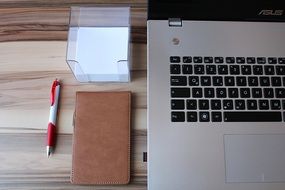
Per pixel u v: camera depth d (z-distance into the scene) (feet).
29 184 1.76
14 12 2.10
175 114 1.78
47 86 1.95
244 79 1.84
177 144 1.74
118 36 1.89
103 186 1.75
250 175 1.71
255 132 1.77
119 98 1.87
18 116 1.89
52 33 2.07
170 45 1.91
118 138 1.80
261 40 1.95
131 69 1.98
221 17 1.98
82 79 1.93
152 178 1.69
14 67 1.98
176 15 1.96
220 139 1.75
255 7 1.96
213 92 1.81
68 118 1.89
